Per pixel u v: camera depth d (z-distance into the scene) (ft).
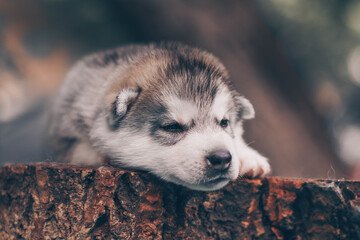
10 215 10.79
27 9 37.81
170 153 11.67
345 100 47.32
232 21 25.50
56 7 34.50
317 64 36.52
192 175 10.91
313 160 25.64
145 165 12.10
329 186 10.29
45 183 10.22
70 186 10.15
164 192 11.00
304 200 10.50
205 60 14.33
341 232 10.16
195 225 10.66
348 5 31.99
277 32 33.81
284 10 31.81
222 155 10.69
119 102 12.63
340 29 33.27
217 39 24.72
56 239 10.12
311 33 33.63
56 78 37.04
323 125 28.45
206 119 12.30
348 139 48.93
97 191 10.16
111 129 13.28
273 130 24.34
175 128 12.20
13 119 35.12
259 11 30.66
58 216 10.12
